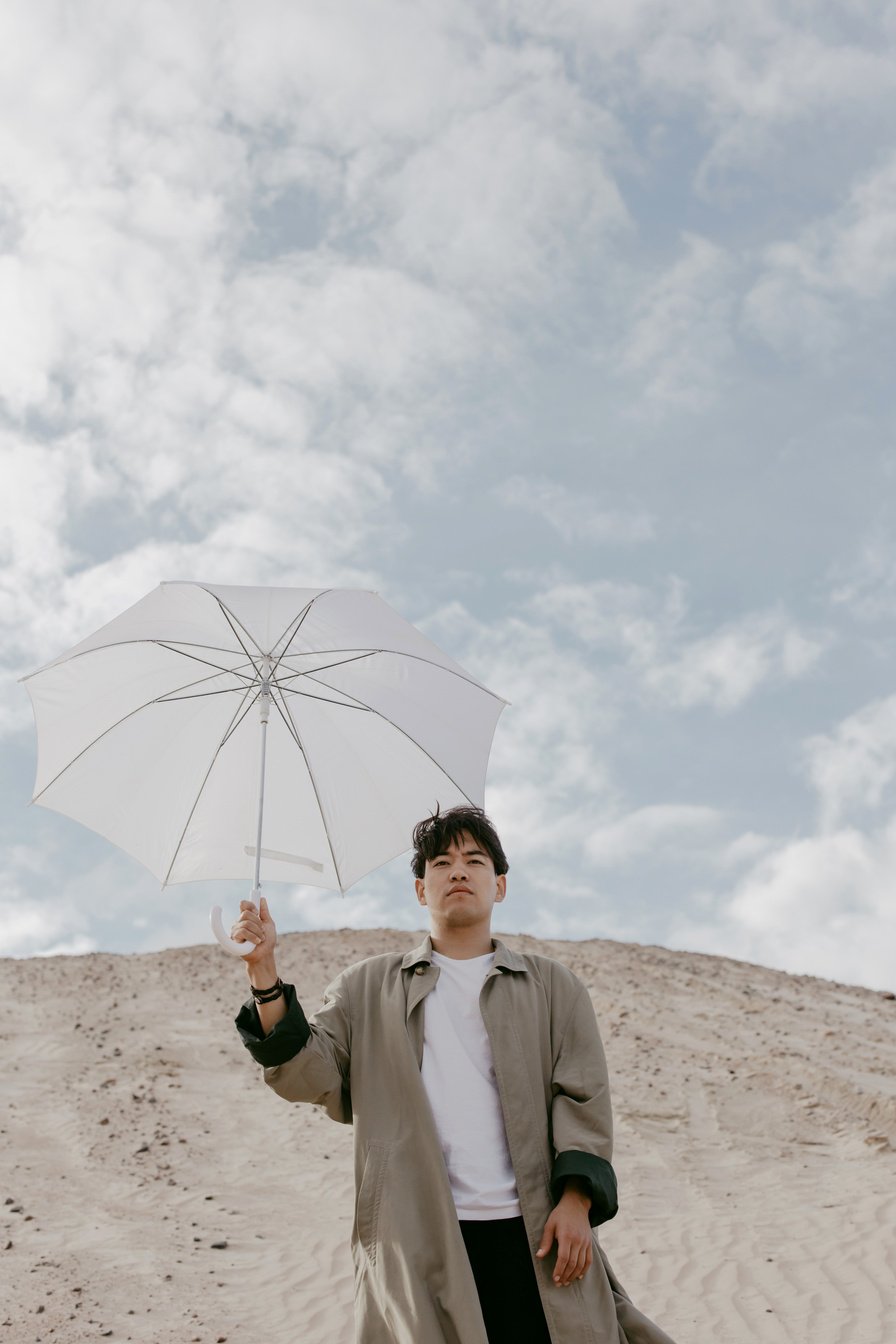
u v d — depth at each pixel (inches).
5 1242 334.3
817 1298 274.1
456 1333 117.6
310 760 153.0
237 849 151.2
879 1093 486.6
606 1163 126.3
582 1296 121.9
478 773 150.5
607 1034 636.7
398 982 136.5
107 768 152.6
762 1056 576.4
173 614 150.2
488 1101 129.9
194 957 885.8
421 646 150.6
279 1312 278.5
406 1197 123.9
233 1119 503.2
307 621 146.4
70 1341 253.0
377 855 152.3
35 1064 588.7
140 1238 342.0
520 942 941.8
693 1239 331.3
